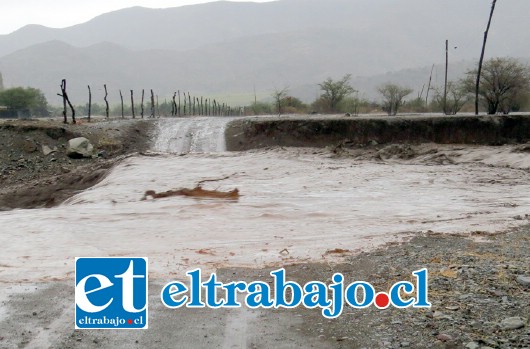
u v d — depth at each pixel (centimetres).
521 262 803
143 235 1191
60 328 609
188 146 3341
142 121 3862
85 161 2930
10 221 1367
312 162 2577
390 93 4925
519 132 3019
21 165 2803
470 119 3075
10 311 659
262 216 1430
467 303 633
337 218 1393
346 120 3234
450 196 1734
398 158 2794
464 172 2245
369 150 3016
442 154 2781
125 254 994
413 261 844
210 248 1047
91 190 2020
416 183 2003
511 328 553
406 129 3144
